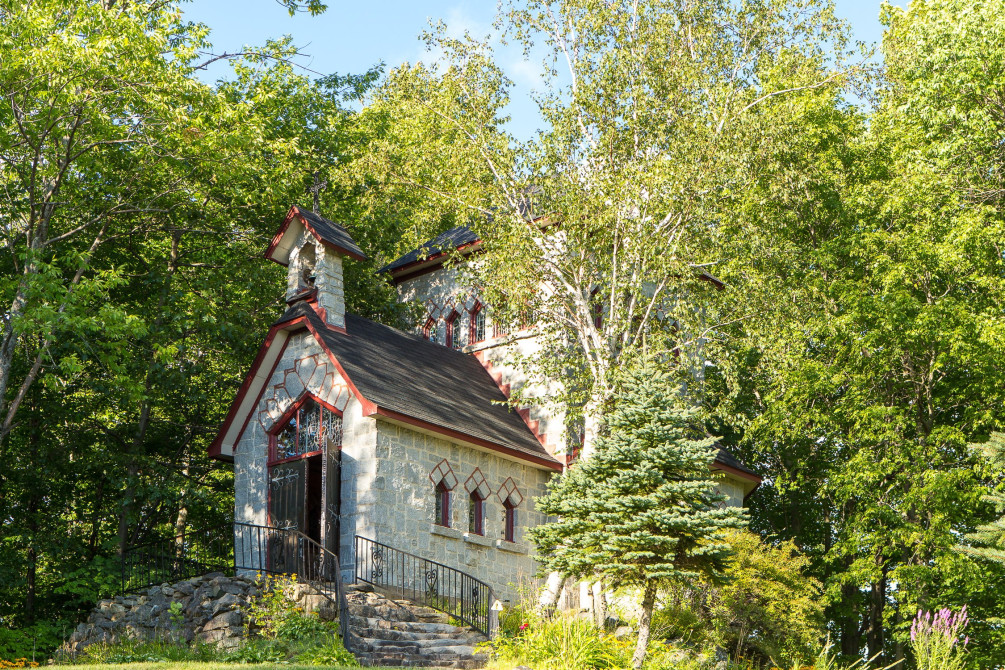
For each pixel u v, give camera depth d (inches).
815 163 1108.5
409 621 791.1
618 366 888.9
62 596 1053.2
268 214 1216.2
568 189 932.0
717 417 1087.0
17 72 828.0
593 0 956.6
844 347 1059.3
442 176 1027.3
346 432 909.2
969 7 1022.4
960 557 935.7
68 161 896.3
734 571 817.5
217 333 1083.9
